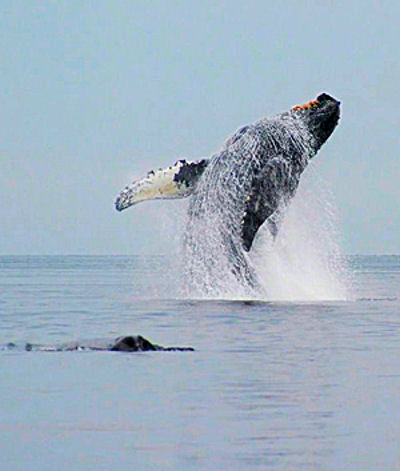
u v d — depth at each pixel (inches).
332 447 1984.5
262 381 2719.0
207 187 5620.1
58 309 5295.3
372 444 2007.9
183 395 2501.2
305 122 5679.1
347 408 2349.9
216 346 3535.9
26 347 3376.0
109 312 5019.7
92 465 1843.0
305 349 3472.0
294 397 2486.5
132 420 2206.0
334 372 2901.1
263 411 2309.3
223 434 2085.4
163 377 2770.7
